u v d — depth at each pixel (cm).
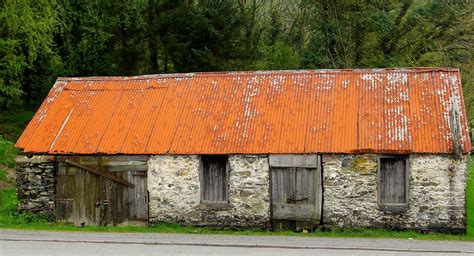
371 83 2180
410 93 2098
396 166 1931
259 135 2042
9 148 2939
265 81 2286
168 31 3588
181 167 2039
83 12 3722
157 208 2061
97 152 2089
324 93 2177
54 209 2147
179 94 2300
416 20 3944
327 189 1953
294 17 4934
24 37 3116
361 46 4041
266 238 1811
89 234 1875
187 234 1894
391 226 1917
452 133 1911
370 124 2008
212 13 3503
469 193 2566
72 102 2330
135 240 1766
